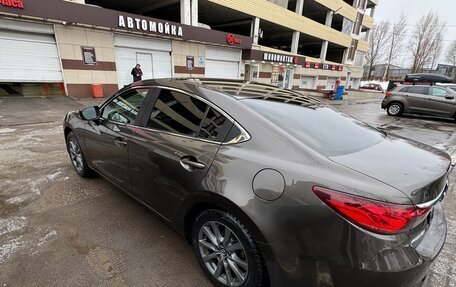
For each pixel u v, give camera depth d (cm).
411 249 136
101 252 218
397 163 161
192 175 184
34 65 1015
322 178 142
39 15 927
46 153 449
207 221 184
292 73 2202
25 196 301
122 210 279
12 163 399
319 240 136
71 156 367
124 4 1714
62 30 1035
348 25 2838
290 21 2077
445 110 1064
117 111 273
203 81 238
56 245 223
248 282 166
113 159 266
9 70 970
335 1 2450
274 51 1973
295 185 145
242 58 1773
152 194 225
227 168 168
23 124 673
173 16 2075
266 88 251
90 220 260
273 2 1966
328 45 2900
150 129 228
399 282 131
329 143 178
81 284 185
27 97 1018
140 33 1202
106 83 1192
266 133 172
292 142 166
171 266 207
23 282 185
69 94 1109
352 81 3322
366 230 128
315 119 209
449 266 219
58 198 299
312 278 141
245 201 155
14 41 959
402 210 127
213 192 168
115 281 190
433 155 183
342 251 132
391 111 1208
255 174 157
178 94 224
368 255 128
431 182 141
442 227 171
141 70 1288
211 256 187
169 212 212
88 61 1122
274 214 146
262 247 151
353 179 139
